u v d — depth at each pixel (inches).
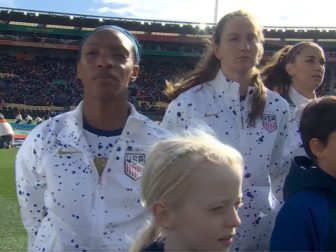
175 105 146.4
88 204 108.7
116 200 109.9
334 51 2169.0
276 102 148.7
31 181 115.3
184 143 81.7
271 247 94.4
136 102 2121.1
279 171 153.9
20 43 2194.9
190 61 2385.6
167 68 2393.0
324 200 94.7
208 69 148.9
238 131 141.2
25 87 2193.7
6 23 2151.8
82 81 118.4
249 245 139.0
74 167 110.3
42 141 113.3
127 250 107.0
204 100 144.2
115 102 114.7
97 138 114.9
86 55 113.4
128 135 113.9
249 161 140.3
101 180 110.6
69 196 108.2
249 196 138.9
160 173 79.7
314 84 189.5
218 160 78.1
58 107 2112.5
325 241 91.0
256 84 145.3
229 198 77.3
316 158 103.2
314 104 105.8
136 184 111.7
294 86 191.6
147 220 106.4
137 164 112.8
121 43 114.0
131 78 120.5
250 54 142.3
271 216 143.0
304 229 91.2
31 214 117.3
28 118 1653.5
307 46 188.9
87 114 116.3
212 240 77.0
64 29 2203.5
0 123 1048.2
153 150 84.6
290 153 152.8
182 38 2251.5
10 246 276.8
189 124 134.0
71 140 112.3
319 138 101.7
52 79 2276.1
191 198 76.9
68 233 107.6
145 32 2277.3
